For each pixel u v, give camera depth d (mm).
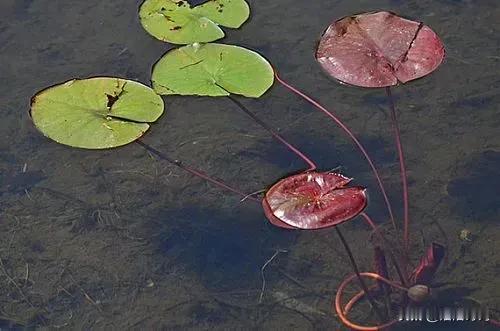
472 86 3203
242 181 2922
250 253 2713
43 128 2832
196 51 3127
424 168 2922
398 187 2867
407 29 3016
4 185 2957
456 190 2848
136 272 2682
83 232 2809
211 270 2676
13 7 3697
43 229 2820
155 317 2551
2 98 3254
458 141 3002
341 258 2678
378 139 3025
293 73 3291
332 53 2998
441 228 2744
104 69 3348
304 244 2730
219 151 3025
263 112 3166
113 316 2561
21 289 2650
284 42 3434
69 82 3014
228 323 2527
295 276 2643
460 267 2631
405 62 2930
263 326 2516
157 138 3096
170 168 2986
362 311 2531
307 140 3041
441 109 3119
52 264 2717
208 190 2906
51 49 3473
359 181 2883
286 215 2586
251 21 3557
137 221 2832
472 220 2756
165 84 2996
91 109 2906
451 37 3428
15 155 3055
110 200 2898
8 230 2822
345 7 3602
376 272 2600
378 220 2775
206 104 3221
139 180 2957
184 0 3434
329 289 2596
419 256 2666
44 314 2578
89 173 2992
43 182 2965
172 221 2820
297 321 2520
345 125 3086
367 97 3188
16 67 3395
